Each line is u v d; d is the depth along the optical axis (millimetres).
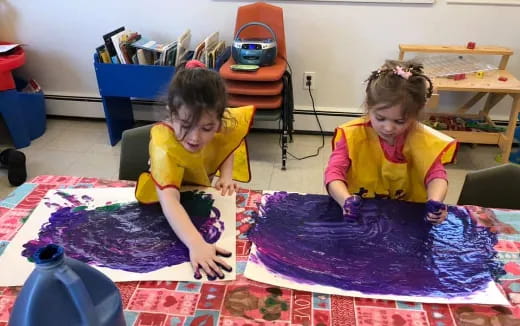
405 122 1109
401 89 1069
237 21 2646
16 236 965
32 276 593
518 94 2361
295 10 2695
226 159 1229
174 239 968
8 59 2629
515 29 2629
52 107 3209
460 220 1056
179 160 1052
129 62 2641
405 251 946
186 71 979
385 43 2736
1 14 2928
